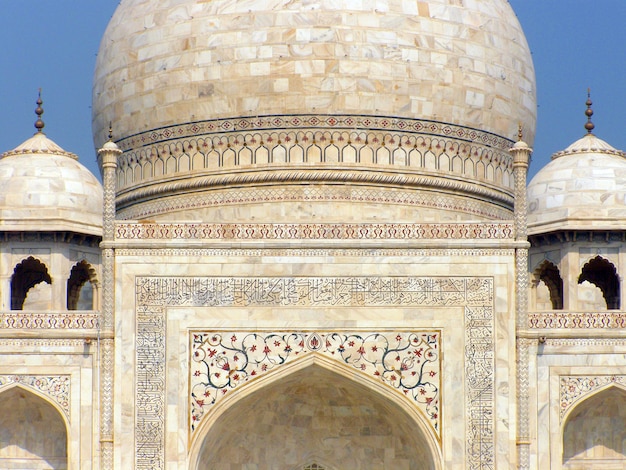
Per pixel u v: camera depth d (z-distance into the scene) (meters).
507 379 101.25
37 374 101.75
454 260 102.00
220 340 101.50
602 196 113.75
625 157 118.00
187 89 115.38
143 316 101.50
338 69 113.50
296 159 113.25
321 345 101.50
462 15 117.12
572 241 112.62
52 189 114.69
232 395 101.00
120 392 101.00
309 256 102.00
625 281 112.12
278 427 106.56
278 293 101.75
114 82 119.62
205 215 114.06
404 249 102.12
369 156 113.56
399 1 115.44
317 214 112.62
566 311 102.56
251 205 113.19
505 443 100.88
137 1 120.25
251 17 114.56
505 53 119.38
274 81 113.69
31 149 117.88
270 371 101.25
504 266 102.00
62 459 104.19
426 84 114.88
